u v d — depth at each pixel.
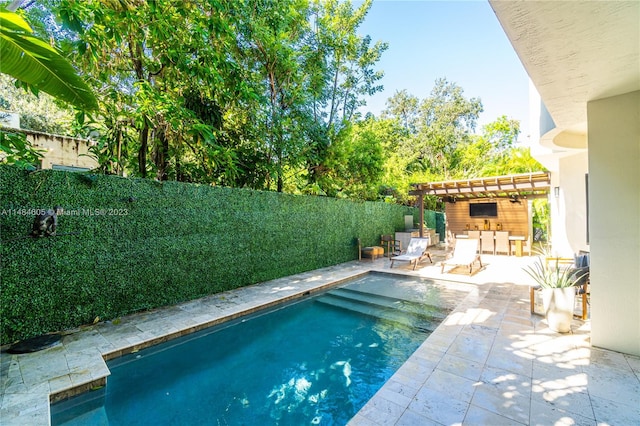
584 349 3.67
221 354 4.41
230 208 6.82
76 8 4.41
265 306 5.84
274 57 8.95
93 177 4.73
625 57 2.70
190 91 7.38
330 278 8.03
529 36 2.39
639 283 3.44
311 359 4.19
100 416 3.05
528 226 14.14
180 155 7.94
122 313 5.04
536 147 7.91
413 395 2.81
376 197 15.76
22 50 2.44
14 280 4.00
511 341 3.96
